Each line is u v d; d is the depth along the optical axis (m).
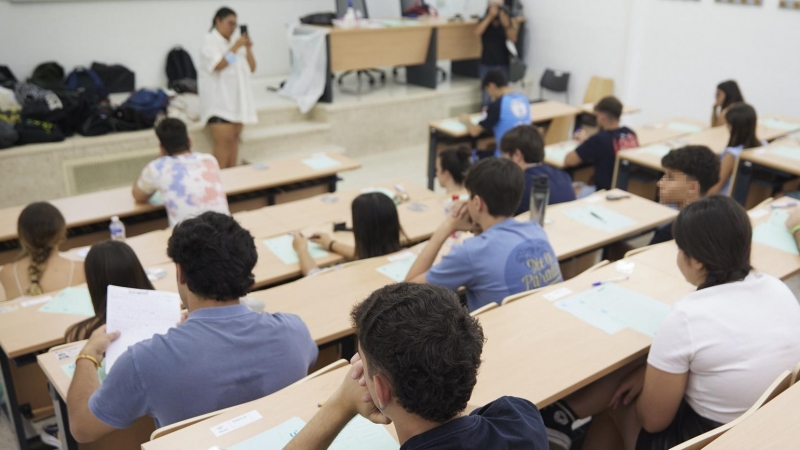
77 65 6.29
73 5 6.10
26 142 5.20
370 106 6.66
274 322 1.67
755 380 1.64
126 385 1.52
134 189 3.61
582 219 3.27
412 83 7.55
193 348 1.54
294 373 1.70
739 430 1.19
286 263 2.88
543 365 1.82
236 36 7.15
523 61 8.23
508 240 2.26
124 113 5.64
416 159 6.67
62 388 1.88
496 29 7.23
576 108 6.18
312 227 3.21
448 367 0.92
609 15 7.11
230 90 5.61
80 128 5.47
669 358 1.69
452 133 5.27
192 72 6.79
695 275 1.80
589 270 2.47
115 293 1.87
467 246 2.25
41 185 5.29
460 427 0.95
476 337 0.97
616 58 7.17
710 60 6.38
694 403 1.75
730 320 1.66
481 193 2.28
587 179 5.02
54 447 2.65
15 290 2.70
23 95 5.43
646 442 1.86
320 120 6.56
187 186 3.50
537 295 2.24
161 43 6.70
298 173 4.26
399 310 0.96
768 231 2.95
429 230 3.29
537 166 3.51
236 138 5.83
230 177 4.14
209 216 1.61
